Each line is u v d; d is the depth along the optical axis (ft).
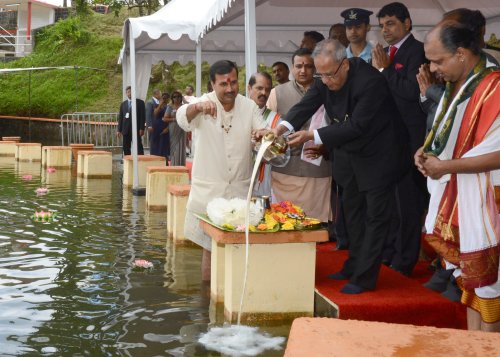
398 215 19.69
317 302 17.34
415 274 20.20
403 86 19.17
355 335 7.22
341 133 16.57
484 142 11.25
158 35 39.55
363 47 22.25
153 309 17.87
